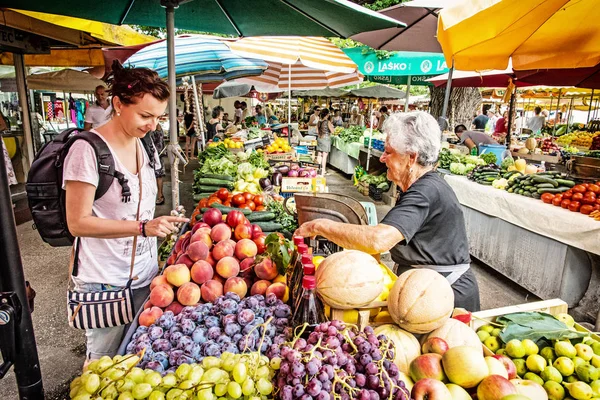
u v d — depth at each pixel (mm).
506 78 9562
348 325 1289
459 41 4094
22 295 998
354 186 10445
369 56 7004
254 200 3434
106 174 1794
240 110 18000
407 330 1541
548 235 4121
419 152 2074
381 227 1867
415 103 23984
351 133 12281
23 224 6336
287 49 4613
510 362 1520
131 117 1768
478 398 1302
